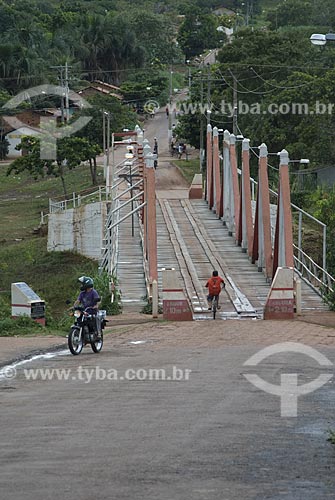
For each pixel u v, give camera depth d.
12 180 108.38
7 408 16.72
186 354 25.58
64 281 56.97
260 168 48.31
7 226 82.06
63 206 79.06
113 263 47.12
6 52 128.38
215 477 11.22
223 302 41.12
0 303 37.66
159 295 42.19
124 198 70.00
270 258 46.56
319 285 44.25
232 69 91.44
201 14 191.00
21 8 167.00
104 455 12.47
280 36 96.38
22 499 10.20
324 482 11.04
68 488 10.68
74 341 25.38
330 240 53.25
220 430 14.26
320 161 75.00
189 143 116.62
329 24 174.38
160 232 57.97
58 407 16.70
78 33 150.62
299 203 69.69
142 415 15.70
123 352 26.36
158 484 10.84
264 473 11.45
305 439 13.59
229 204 58.72
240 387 19.02
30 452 12.76
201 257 51.44
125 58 154.12
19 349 26.66
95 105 112.06
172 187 88.69
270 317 36.66
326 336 30.23
